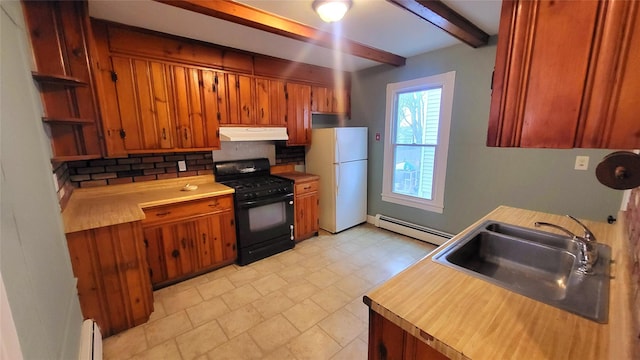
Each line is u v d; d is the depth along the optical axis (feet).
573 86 1.48
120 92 7.38
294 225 10.92
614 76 1.38
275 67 10.52
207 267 8.87
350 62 11.27
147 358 5.60
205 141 9.04
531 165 8.23
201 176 10.09
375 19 7.06
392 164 12.10
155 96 7.93
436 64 9.84
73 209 6.69
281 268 9.23
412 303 2.94
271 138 10.53
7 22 3.67
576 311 2.77
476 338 2.45
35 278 3.18
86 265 5.79
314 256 10.09
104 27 6.99
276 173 12.32
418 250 10.47
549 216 5.90
